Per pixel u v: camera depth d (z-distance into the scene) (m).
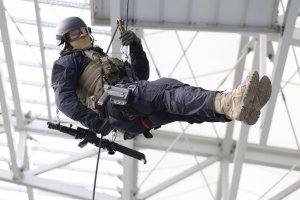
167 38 35.03
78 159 42.03
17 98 42.00
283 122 38.75
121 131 18.22
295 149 40.69
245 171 41.41
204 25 30.42
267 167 40.84
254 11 29.64
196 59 36.56
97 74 18.06
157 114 17.08
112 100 16.75
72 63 18.23
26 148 44.28
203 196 42.78
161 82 16.44
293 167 39.44
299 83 36.28
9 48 38.19
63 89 17.91
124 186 39.72
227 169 40.78
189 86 15.93
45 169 42.00
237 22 30.27
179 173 40.75
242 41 35.19
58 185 41.69
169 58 36.38
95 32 36.66
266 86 14.70
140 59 19.94
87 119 17.45
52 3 35.72
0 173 41.94
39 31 37.19
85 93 18.20
